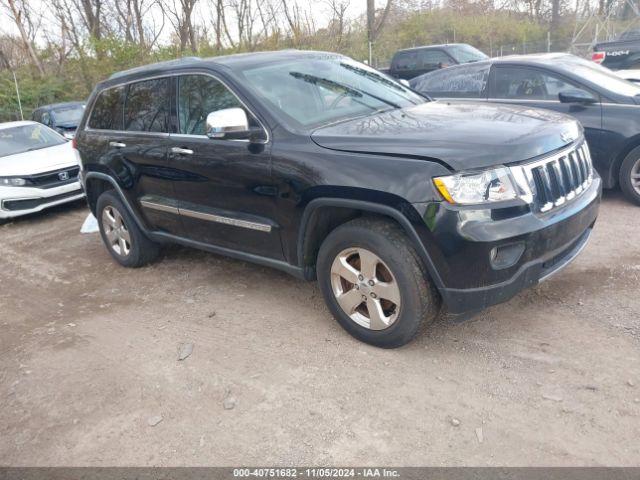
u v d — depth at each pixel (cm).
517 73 650
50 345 407
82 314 458
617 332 341
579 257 454
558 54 692
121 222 540
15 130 928
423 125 345
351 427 285
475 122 344
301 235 359
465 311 309
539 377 308
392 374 325
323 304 422
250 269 510
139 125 478
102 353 387
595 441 259
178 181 437
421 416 288
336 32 2234
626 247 465
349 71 453
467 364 327
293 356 355
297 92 398
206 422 301
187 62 441
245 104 384
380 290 331
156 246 541
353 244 333
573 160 342
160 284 502
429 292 318
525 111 380
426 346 349
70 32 2597
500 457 256
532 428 271
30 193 787
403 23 2622
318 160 336
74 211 848
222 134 363
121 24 2677
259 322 406
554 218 311
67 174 821
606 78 602
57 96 2367
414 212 297
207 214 421
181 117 436
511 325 362
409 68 1420
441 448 265
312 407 304
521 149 303
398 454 264
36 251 656
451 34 2706
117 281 525
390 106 413
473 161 292
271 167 360
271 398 315
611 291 391
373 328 344
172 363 363
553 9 2916
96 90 541
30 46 2491
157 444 288
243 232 402
